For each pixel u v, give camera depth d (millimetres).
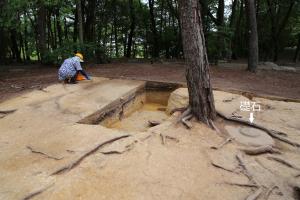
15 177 3902
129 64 14695
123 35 22375
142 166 4285
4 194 3529
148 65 14250
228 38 14531
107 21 19797
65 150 4656
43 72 12188
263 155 4863
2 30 16109
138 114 8578
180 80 10258
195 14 5590
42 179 3857
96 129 5516
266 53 21469
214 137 5398
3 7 11062
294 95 8547
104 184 3816
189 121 5918
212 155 4715
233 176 4129
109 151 4629
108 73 11695
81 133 5316
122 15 19938
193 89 5945
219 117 6312
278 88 9594
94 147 4668
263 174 4207
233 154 4785
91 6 16969
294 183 3973
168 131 5523
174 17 21062
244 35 21797
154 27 21125
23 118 6102
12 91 8477
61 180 3865
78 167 4195
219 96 8062
